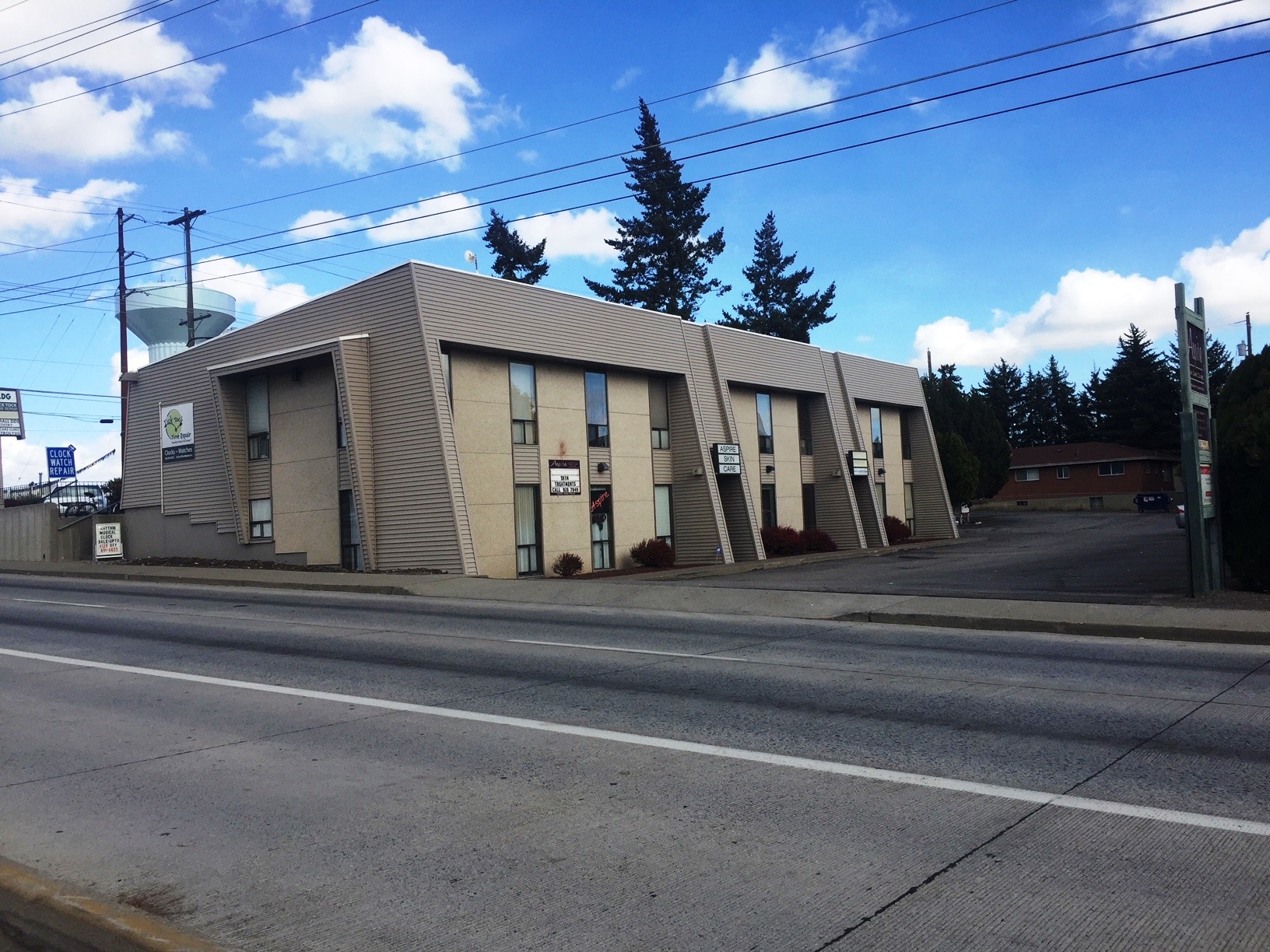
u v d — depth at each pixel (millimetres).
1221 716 8266
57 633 14508
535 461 27047
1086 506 73125
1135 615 13930
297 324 26516
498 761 7176
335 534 25859
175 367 30203
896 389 44562
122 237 41719
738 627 14781
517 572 26250
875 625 14891
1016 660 11344
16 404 36000
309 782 6715
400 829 5730
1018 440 99000
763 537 34719
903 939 4219
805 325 73188
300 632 14305
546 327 27047
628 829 5660
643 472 30812
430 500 23500
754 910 4539
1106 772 6664
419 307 23719
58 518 32812
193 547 29328
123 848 5508
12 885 4781
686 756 7238
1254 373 17984
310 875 5062
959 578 22391
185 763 7246
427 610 17438
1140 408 79250
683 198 64062
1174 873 4875
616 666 11219
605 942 4250
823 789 6359
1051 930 4273
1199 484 15984
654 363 30734
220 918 4566
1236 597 15523
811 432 39500
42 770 7117
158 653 12477
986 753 7207
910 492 46031
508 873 5043
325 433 26078
